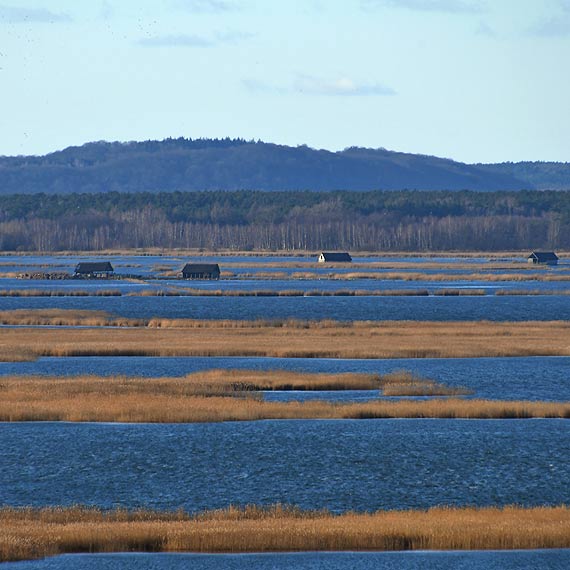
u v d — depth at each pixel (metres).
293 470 180.38
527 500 164.12
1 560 132.38
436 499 164.50
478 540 139.50
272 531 139.38
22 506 158.62
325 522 145.50
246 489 169.50
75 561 133.12
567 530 140.38
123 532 138.38
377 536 139.50
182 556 136.12
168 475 177.25
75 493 166.75
